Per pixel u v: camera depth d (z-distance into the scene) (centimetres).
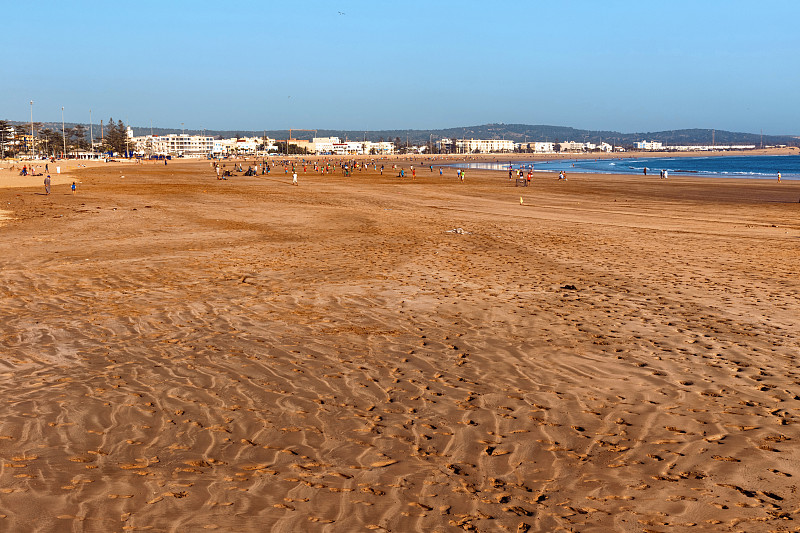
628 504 436
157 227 2245
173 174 8362
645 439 545
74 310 1026
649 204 3850
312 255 1638
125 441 532
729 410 611
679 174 9581
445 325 942
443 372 730
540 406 625
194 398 638
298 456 509
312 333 896
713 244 1930
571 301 1103
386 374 723
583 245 1881
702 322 955
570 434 557
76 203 3388
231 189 4962
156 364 750
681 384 687
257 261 1536
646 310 1034
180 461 496
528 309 1042
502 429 568
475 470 488
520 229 2333
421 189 5259
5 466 480
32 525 398
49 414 589
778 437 546
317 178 7512
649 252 1734
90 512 416
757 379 701
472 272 1399
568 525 409
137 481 461
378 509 427
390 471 485
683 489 456
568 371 733
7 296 1129
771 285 1251
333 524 407
